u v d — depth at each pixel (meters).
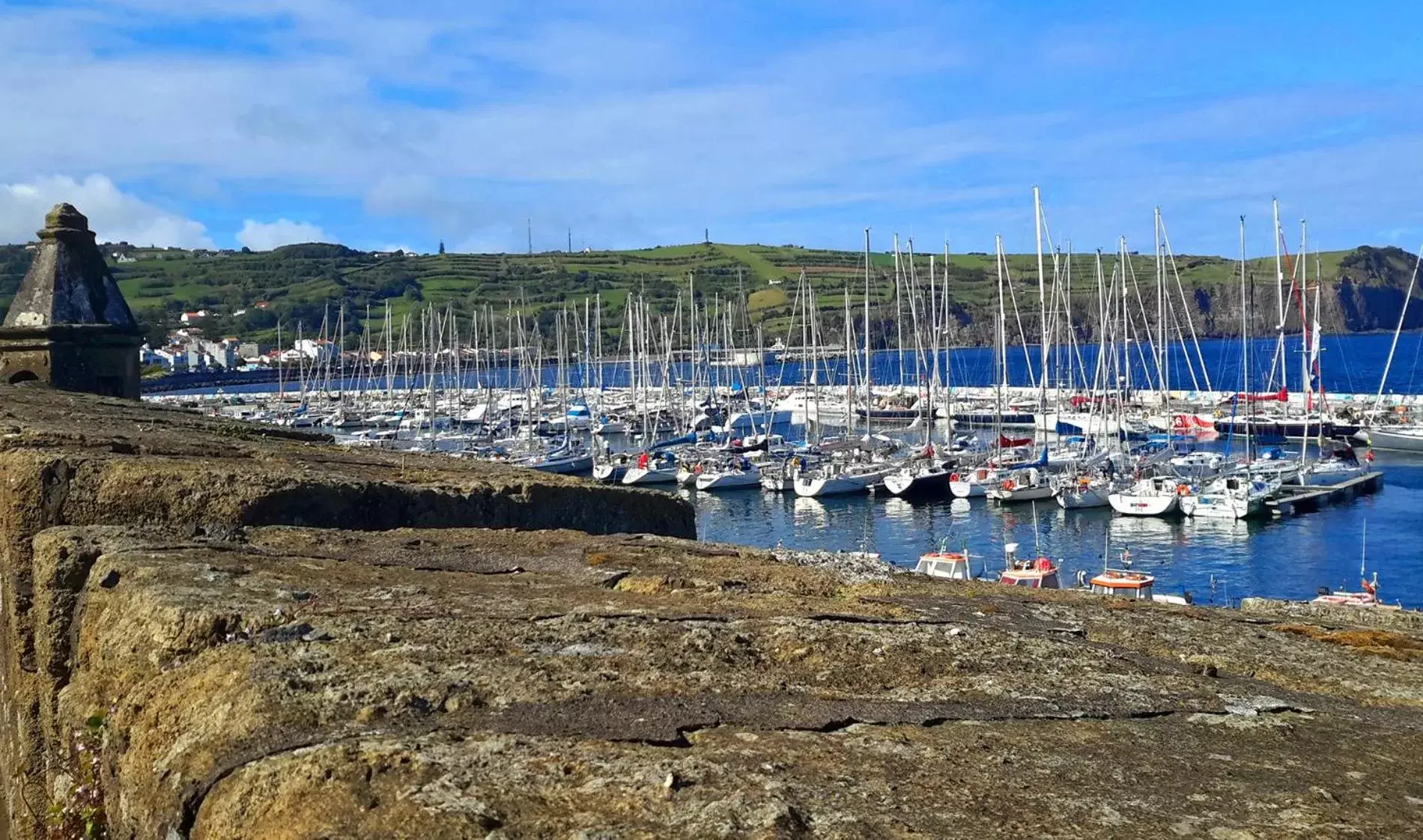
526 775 5.00
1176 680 7.66
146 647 6.94
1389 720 7.15
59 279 23.64
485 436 96.69
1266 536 55.69
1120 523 60.47
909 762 5.58
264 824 4.74
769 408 110.44
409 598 8.09
